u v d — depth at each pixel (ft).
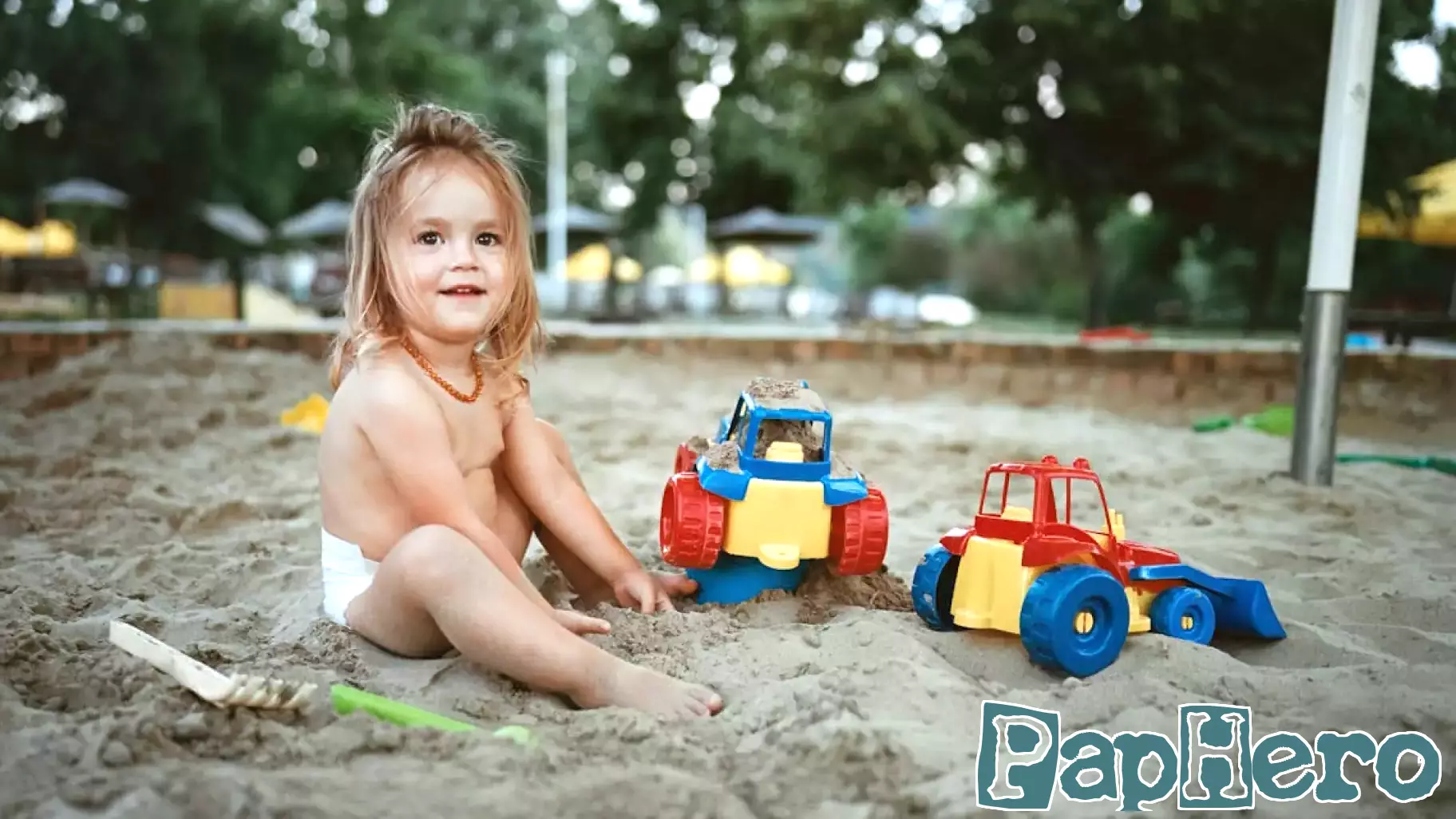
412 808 5.81
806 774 6.50
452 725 7.16
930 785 6.39
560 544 10.63
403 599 8.20
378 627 8.66
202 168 94.53
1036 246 138.10
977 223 143.54
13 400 22.12
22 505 14.42
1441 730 7.45
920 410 27.76
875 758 6.63
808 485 10.08
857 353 34.17
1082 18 52.39
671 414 24.44
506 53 125.80
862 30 58.08
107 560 12.09
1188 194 58.13
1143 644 9.01
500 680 8.15
